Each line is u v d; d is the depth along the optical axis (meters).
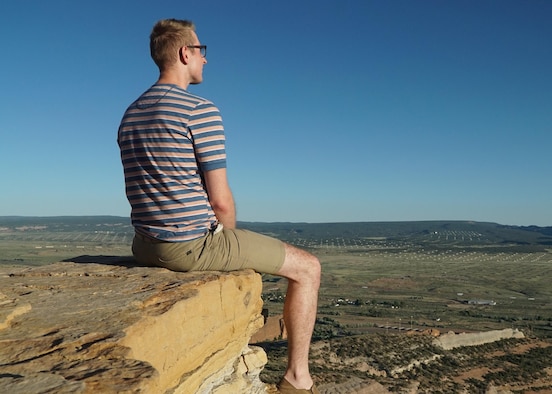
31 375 2.73
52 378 2.68
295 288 5.49
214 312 4.84
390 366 55.59
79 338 3.30
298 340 5.57
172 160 4.70
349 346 59.62
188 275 5.04
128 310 3.98
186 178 4.77
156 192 4.79
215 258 5.07
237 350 5.56
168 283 4.74
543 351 66.75
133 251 5.41
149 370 2.83
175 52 4.94
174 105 4.71
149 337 3.71
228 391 5.29
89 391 2.54
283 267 5.37
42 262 169.38
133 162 4.82
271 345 52.44
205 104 4.79
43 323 3.63
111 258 6.35
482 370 57.91
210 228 5.04
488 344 67.06
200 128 4.72
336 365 54.94
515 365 61.41
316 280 5.52
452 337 67.19
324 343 61.75
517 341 70.62
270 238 5.38
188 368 4.45
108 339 3.30
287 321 5.58
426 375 54.91
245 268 5.32
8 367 2.87
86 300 4.25
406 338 64.50
